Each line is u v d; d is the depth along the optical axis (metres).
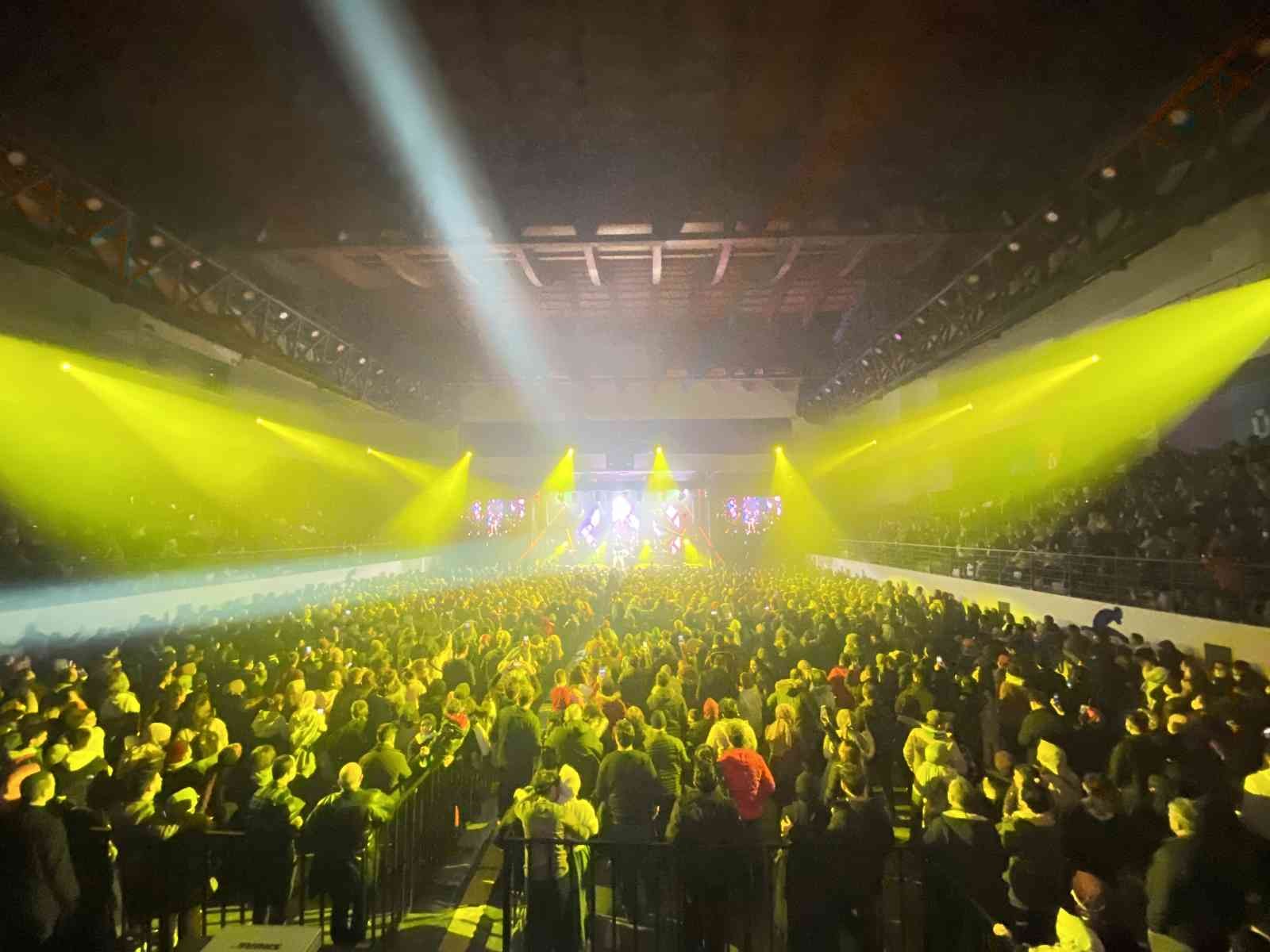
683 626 13.98
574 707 7.96
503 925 5.63
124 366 21.33
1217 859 4.43
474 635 13.92
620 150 15.93
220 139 14.63
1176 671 9.11
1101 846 5.29
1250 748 6.69
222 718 8.80
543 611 17.78
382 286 25.58
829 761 7.15
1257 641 11.05
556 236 16.58
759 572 33.22
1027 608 18.48
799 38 12.95
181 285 17.02
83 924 5.21
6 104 12.17
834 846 5.54
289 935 4.87
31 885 4.79
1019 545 21.06
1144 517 17.41
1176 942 4.43
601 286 26.42
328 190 16.36
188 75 13.15
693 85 14.09
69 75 12.49
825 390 35.00
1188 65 11.12
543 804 6.07
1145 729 6.95
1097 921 4.58
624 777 6.57
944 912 5.41
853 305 29.34
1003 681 9.55
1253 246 15.45
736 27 12.70
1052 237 15.11
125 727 8.39
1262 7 9.67
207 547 23.12
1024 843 5.33
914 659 10.54
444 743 8.52
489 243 16.73
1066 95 12.84
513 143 15.60
